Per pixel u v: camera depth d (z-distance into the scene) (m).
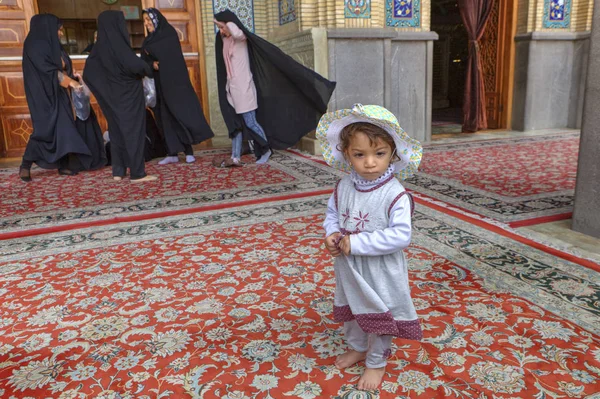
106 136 5.95
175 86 5.54
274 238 3.08
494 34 8.31
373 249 1.42
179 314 2.14
